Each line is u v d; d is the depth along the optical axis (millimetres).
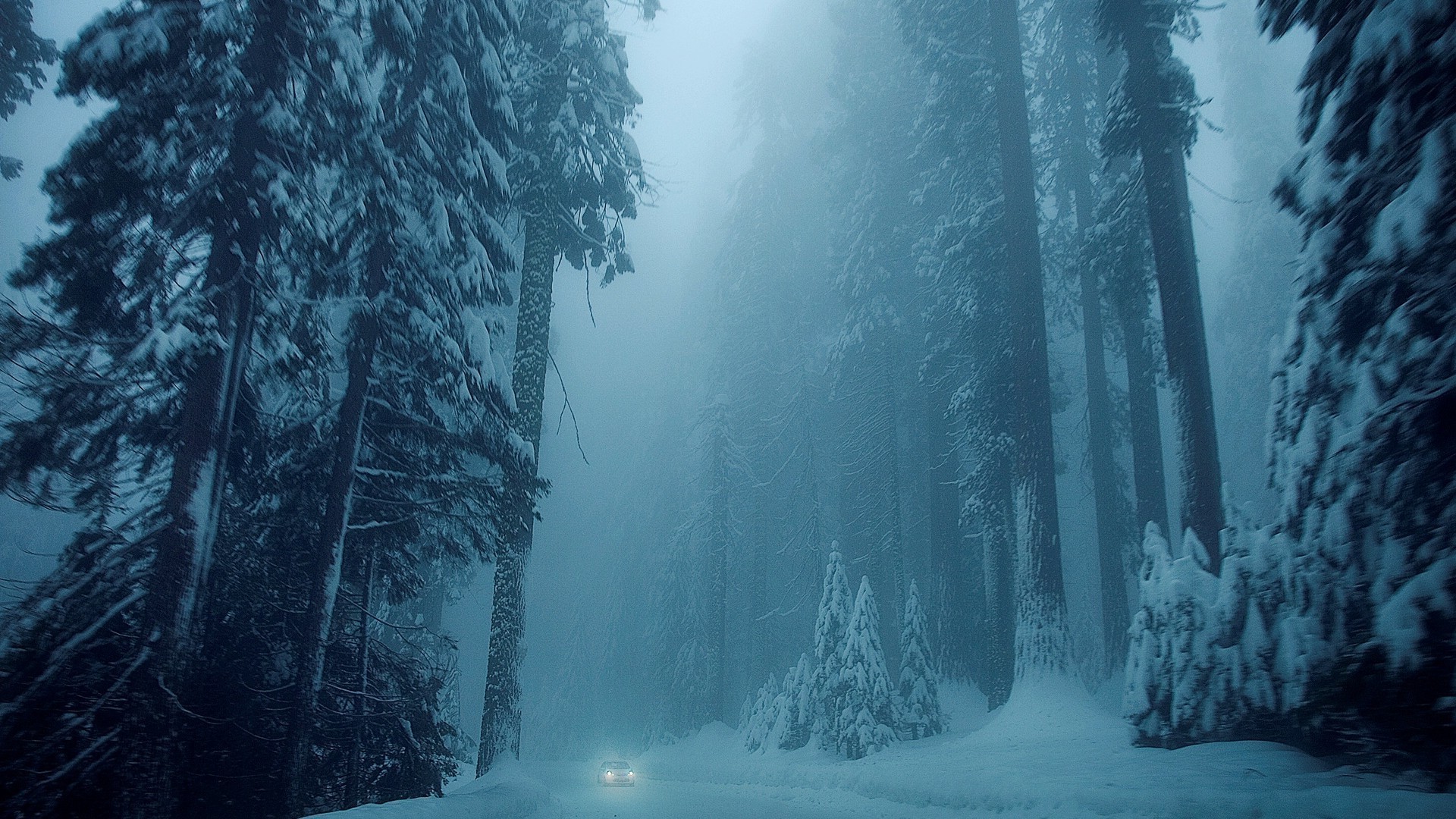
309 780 10805
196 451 9133
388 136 12172
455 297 12359
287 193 9766
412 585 14539
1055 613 19250
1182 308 17391
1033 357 21422
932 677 24375
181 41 9117
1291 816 7199
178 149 9508
